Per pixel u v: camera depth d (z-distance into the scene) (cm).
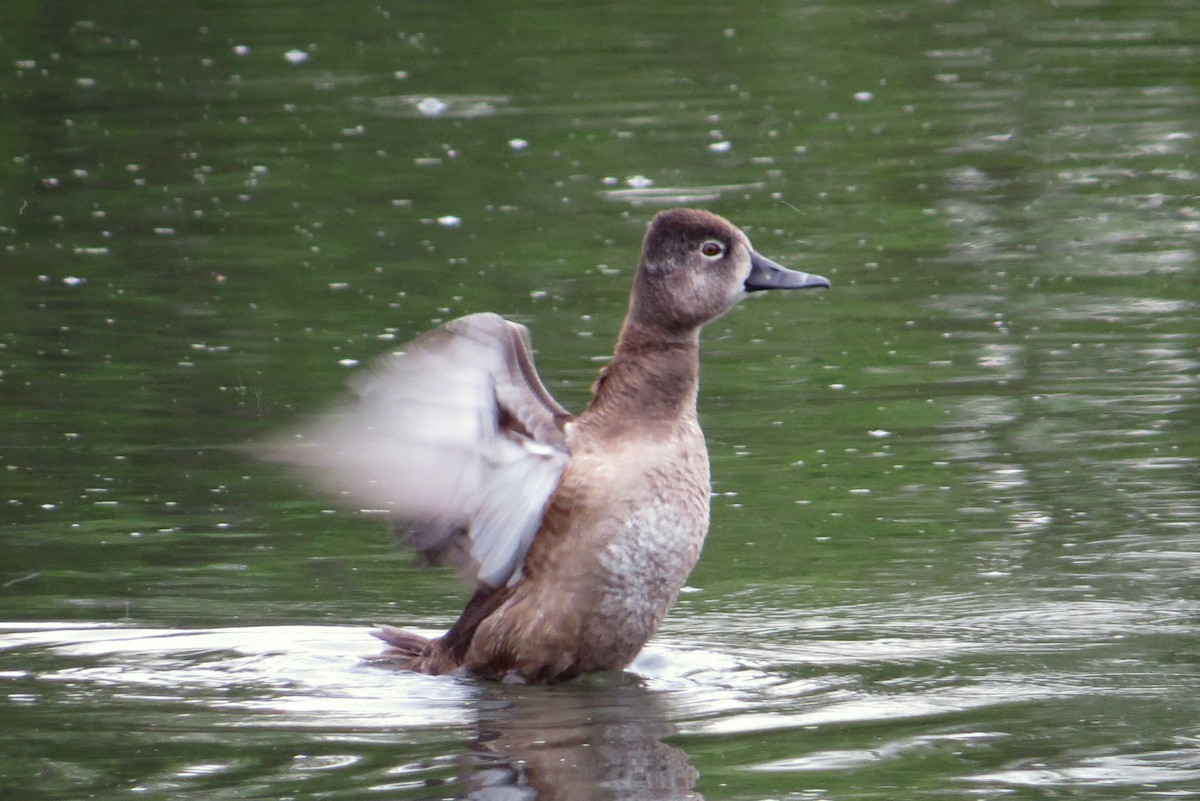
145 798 730
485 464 859
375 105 2362
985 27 2748
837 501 1154
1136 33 2683
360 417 821
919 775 745
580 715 834
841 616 977
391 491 840
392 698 866
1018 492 1159
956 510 1134
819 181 2003
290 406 1337
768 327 1550
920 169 2044
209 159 2142
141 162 2134
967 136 2177
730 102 2350
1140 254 1720
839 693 859
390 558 1073
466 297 1625
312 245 1814
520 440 866
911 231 1820
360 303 1614
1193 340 1461
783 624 970
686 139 2186
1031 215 1864
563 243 1800
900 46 2641
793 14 2839
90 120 2316
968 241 1784
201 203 1972
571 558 880
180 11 2869
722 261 933
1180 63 2495
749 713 833
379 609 997
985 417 1301
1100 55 2562
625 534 878
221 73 2528
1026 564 1046
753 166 2069
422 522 870
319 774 755
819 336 1516
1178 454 1215
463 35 2723
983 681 872
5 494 1166
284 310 1599
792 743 788
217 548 1081
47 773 760
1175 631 940
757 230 1828
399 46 2669
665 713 836
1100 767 752
